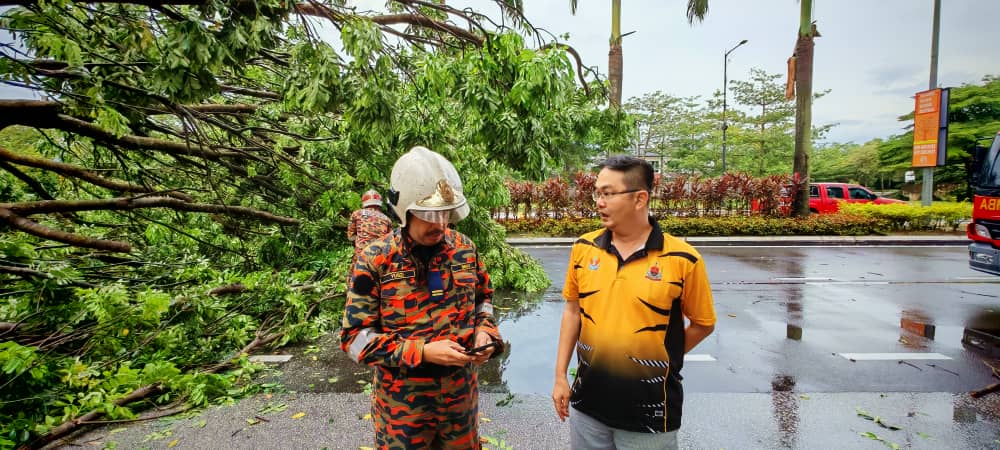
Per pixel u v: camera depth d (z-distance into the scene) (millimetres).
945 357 4598
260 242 6980
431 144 5586
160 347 3990
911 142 32094
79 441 2943
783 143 34688
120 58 4391
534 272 7699
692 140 38969
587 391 1789
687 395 3691
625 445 1734
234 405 3457
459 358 1564
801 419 3285
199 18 3777
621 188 1680
